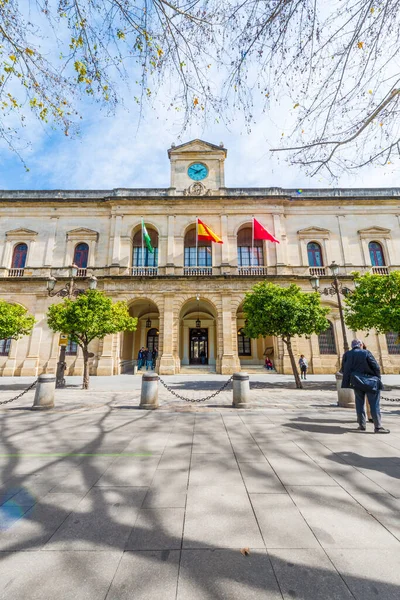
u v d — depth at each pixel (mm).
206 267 23141
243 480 3455
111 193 25953
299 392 12047
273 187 25484
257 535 2396
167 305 21984
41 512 2770
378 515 2707
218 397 10422
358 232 24438
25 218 24781
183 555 2160
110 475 3611
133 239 25359
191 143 26281
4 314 14070
